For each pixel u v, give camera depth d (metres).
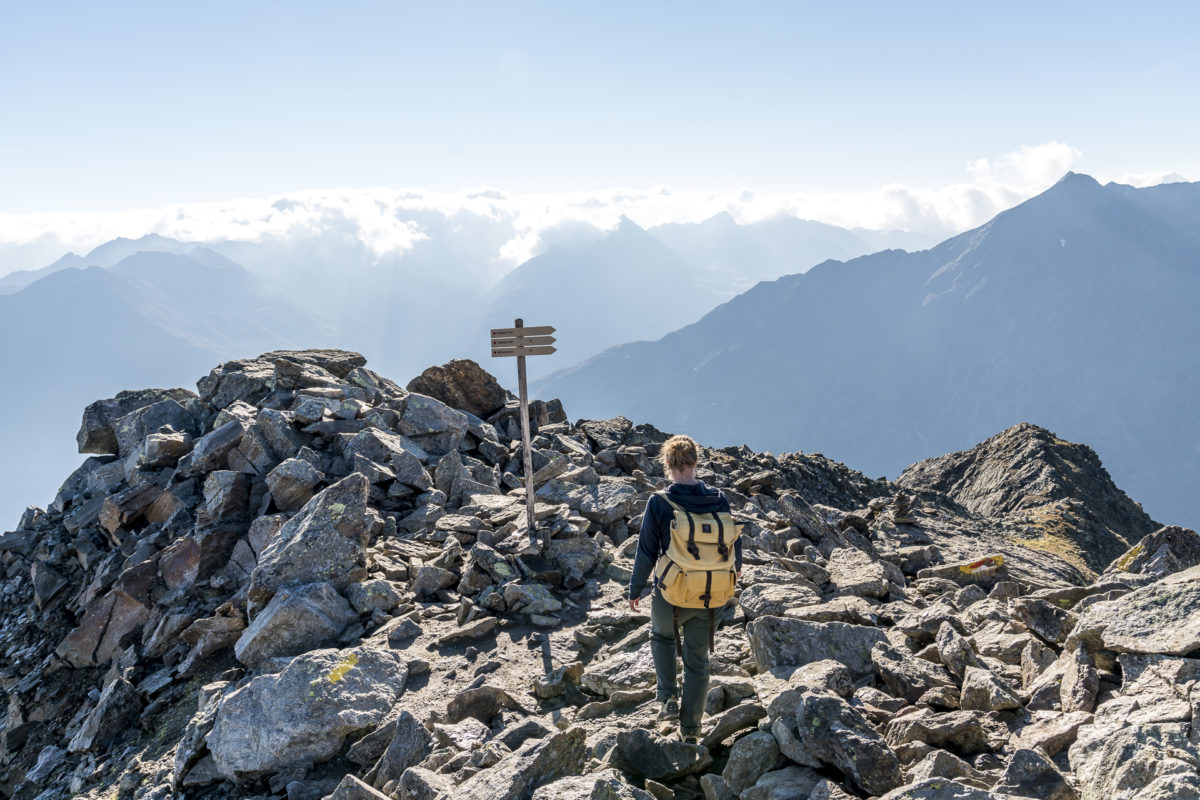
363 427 18.47
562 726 7.93
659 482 18.78
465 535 14.41
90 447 21.36
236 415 18.11
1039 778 4.80
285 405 19.64
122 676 12.62
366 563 12.36
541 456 19.92
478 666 9.72
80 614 14.98
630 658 8.99
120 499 16.50
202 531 14.62
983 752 5.69
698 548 6.22
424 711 8.75
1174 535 10.06
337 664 9.09
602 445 23.27
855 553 12.92
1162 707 5.13
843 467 39.06
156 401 22.28
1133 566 10.16
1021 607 7.96
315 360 23.12
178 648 12.81
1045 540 39.25
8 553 17.92
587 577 12.83
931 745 5.84
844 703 5.71
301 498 15.09
